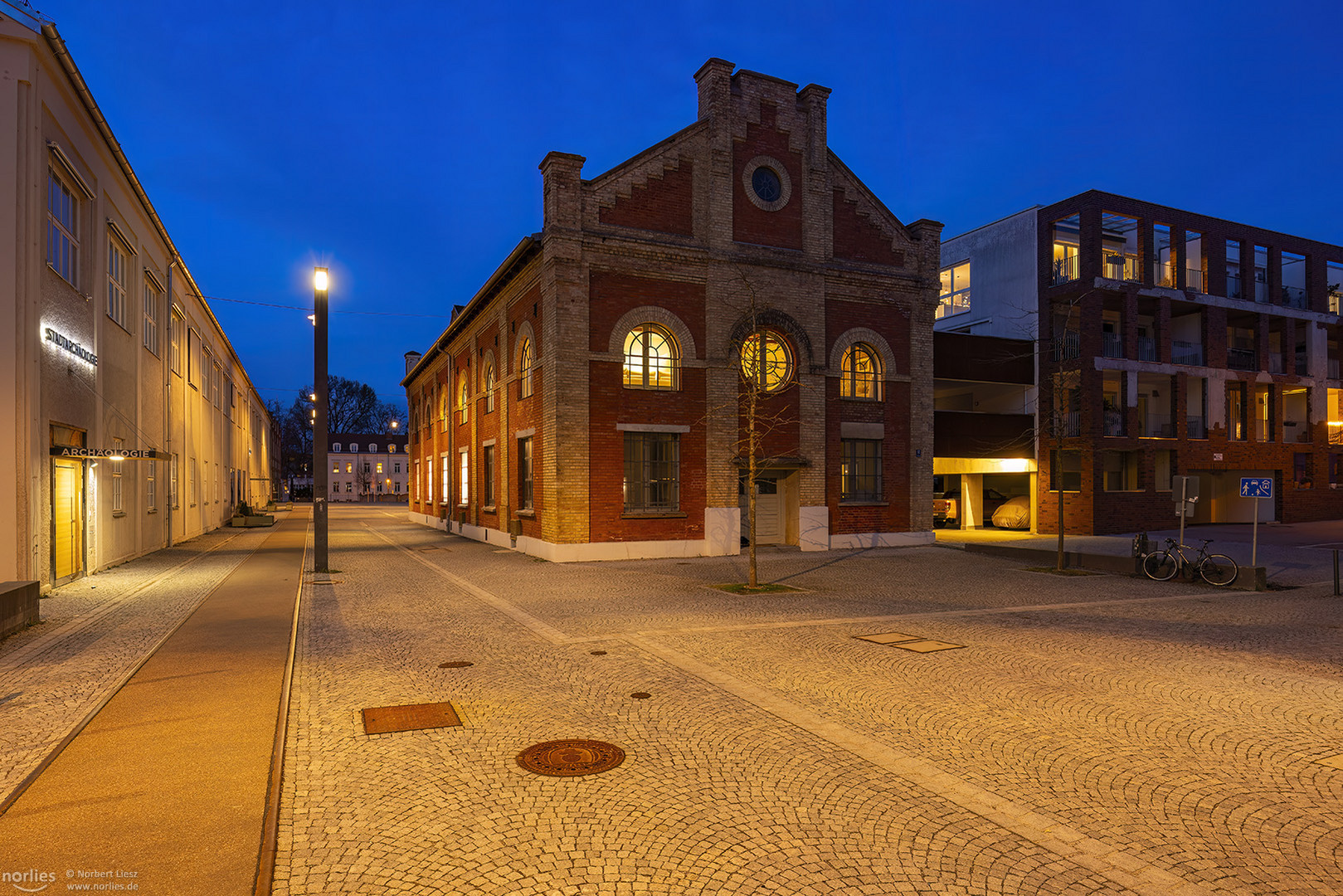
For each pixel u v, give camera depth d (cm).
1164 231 3173
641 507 1941
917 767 541
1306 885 383
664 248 1945
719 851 414
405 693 722
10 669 800
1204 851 419
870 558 1945
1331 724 640
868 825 449
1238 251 3175
